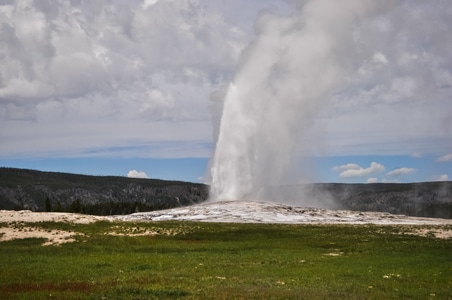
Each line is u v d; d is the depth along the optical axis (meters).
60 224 68.19
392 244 58.34
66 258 47.06
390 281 34.25
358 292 30.36
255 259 46.59
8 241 58.56
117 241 59.59
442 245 56.88
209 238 64.50
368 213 112.44
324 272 38.19
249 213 99.75
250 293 29.59
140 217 97.62
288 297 28.58
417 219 105.62
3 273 37.56
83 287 31.94
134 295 29.09
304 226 79.31
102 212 194.62
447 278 35.56
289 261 45.03
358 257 47.78
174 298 28.33
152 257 47.97
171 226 73.38
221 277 36.03
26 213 76.12
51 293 29.77
